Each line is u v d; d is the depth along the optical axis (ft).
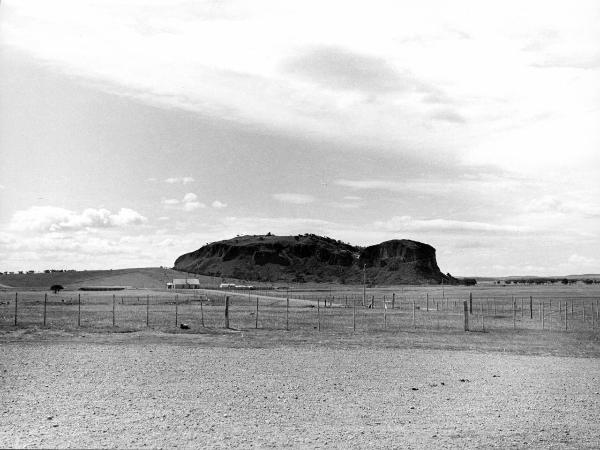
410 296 474.90
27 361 87.40
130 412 55.21
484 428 51.55
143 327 141.49
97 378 73.46
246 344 111.96
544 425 52.85
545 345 114.42
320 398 63.16
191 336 124.88
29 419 52.13
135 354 96.02
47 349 101.55
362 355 98.27
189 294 437.99
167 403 59.31
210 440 45.93
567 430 51.08
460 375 79.51
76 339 117.60
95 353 97.04
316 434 48.44
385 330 141.28
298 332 134.82
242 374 77.61
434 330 142.61
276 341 117.39
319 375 77.77
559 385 72.84
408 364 88.74
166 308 244.63
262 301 334.65
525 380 76.23
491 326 157.28
